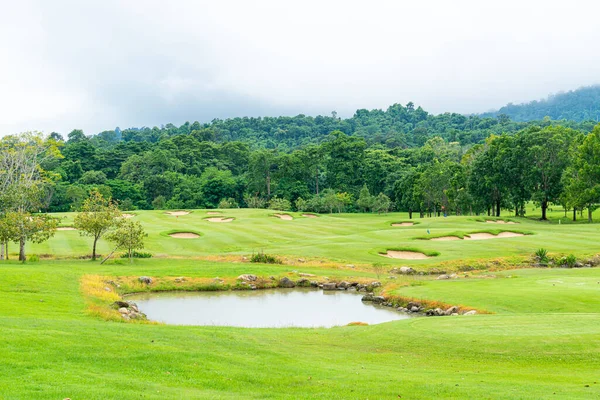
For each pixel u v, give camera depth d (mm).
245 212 109000
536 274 46094
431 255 58406
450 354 20719
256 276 49094
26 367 15852
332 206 153500
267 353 20969
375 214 145375
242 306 40406
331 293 45531
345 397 15070
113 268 49938
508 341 21234
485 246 59938
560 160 91812
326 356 21172
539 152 91625
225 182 174625
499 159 98875
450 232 69438
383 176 174625
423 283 44531
